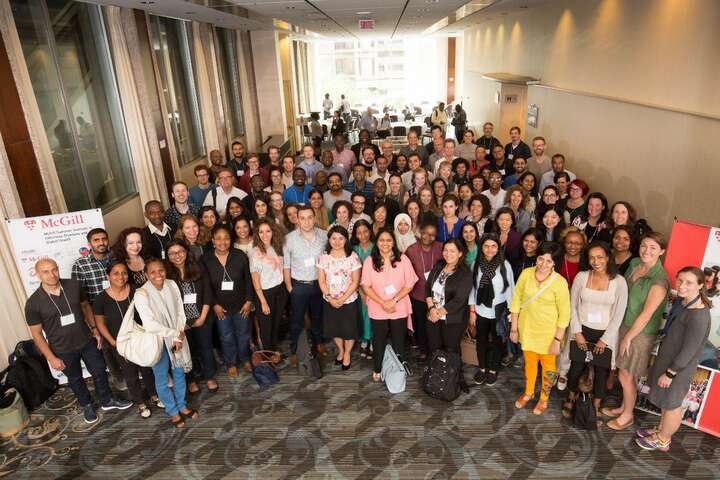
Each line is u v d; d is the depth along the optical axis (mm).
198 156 9930
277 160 7230
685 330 3213
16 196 4445
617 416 3932
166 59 8445
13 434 4016
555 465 3480
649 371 3590
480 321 4238
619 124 6000
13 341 4641
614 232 3994
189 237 4453
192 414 4121
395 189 5910
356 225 4469
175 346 3756
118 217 6461
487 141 8820
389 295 4234
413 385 4449
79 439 3939
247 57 13023
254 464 3586
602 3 6500
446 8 8430
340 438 3816
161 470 3574
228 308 4410
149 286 3734
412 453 3635
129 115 6652
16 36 4473
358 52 25062
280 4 6977
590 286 3637
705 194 4305
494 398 4234
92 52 6262
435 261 4426
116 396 4457
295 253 4520
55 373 4574
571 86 7730
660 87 5066
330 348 5148
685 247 3562
